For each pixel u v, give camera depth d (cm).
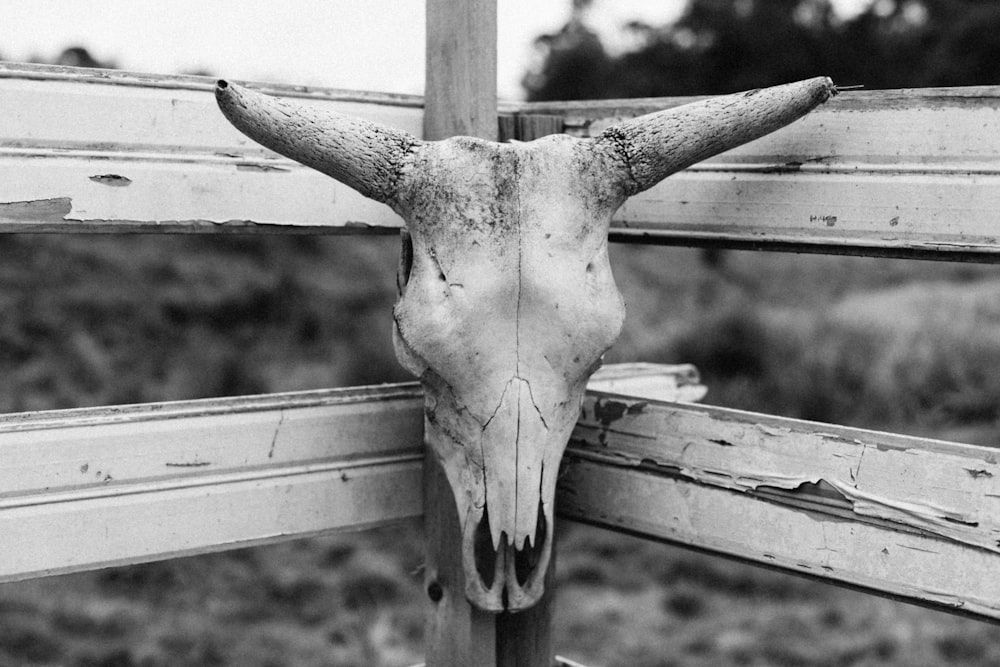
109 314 677
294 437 227
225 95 180
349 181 194
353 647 451
